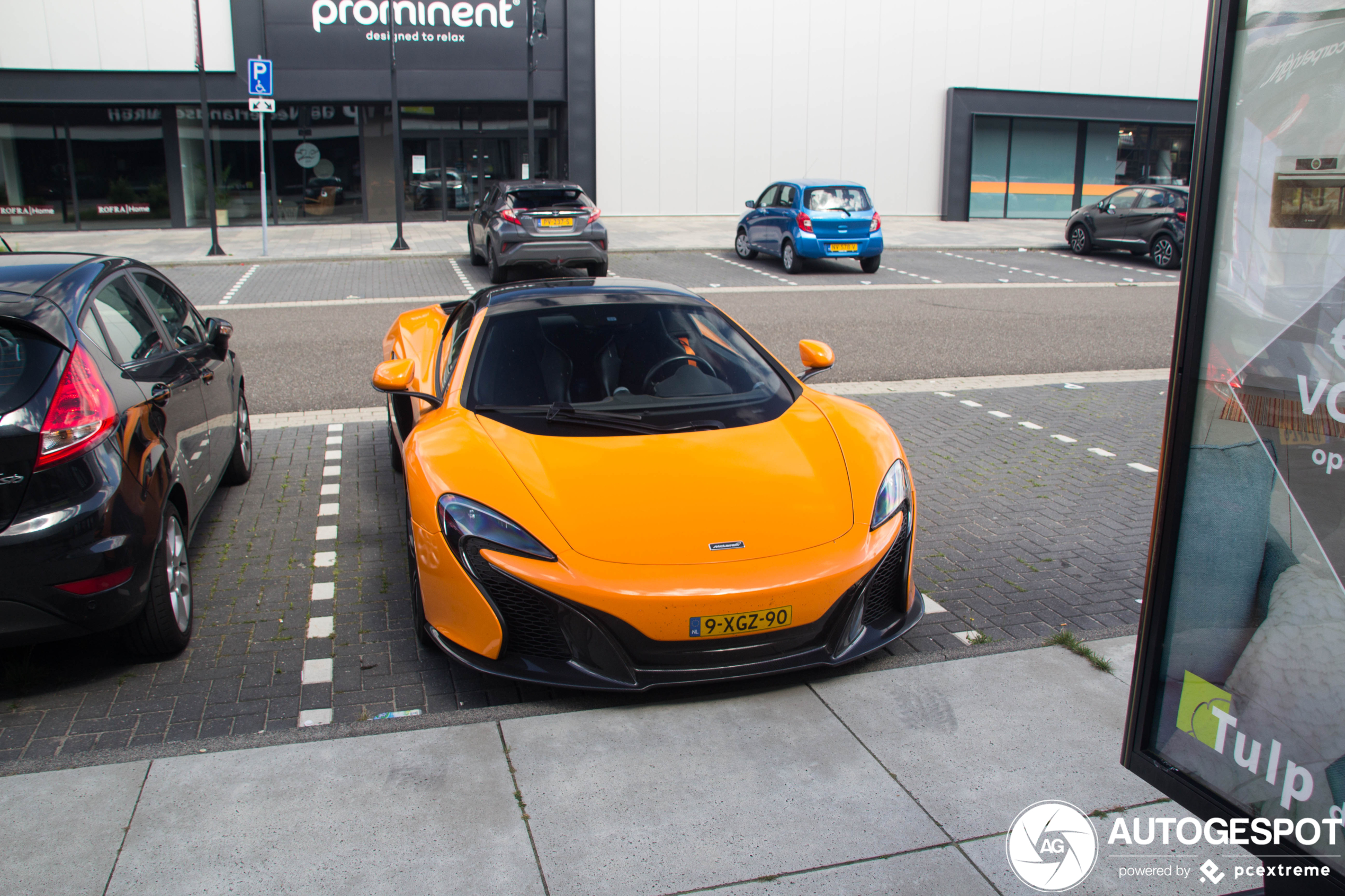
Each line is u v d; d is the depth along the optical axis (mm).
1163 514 1875
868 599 3201
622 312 4305
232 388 5164
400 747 2762
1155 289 14891
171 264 16859
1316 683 1653
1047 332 10898
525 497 3139
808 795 2553
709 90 25031
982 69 26672
